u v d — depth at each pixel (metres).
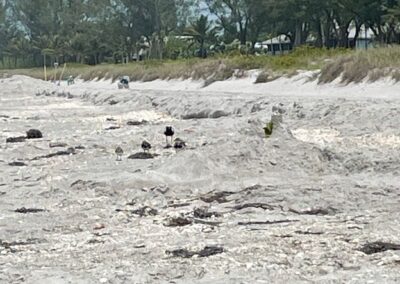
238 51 58.88
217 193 13.38
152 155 18.61
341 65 36.47
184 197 13.39
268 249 9.30
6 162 18.53
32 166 17.77
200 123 25.83
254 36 88.44
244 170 15.02
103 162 17.91
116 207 12.68
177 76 53.53
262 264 8.58
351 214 11.52
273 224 11.00
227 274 8.23
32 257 9.38
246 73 46.19
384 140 18.83
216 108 29.81
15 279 8.28
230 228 10.80
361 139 19.31
